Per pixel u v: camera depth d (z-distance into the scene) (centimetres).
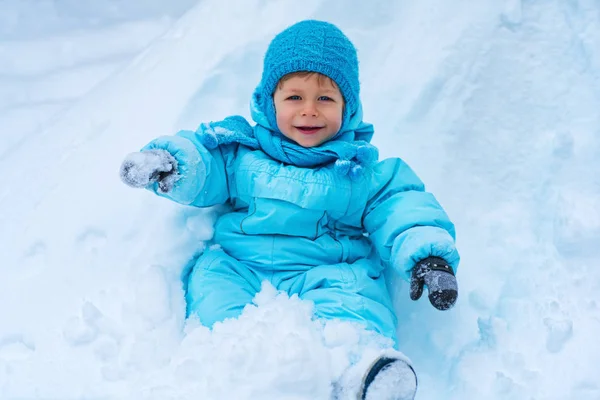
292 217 157
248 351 126
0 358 147
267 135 164
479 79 214
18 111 249
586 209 179
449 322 162
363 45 227
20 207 184
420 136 202
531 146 202
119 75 234
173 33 241
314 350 127
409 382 119
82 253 165
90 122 210
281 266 158
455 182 193
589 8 231
